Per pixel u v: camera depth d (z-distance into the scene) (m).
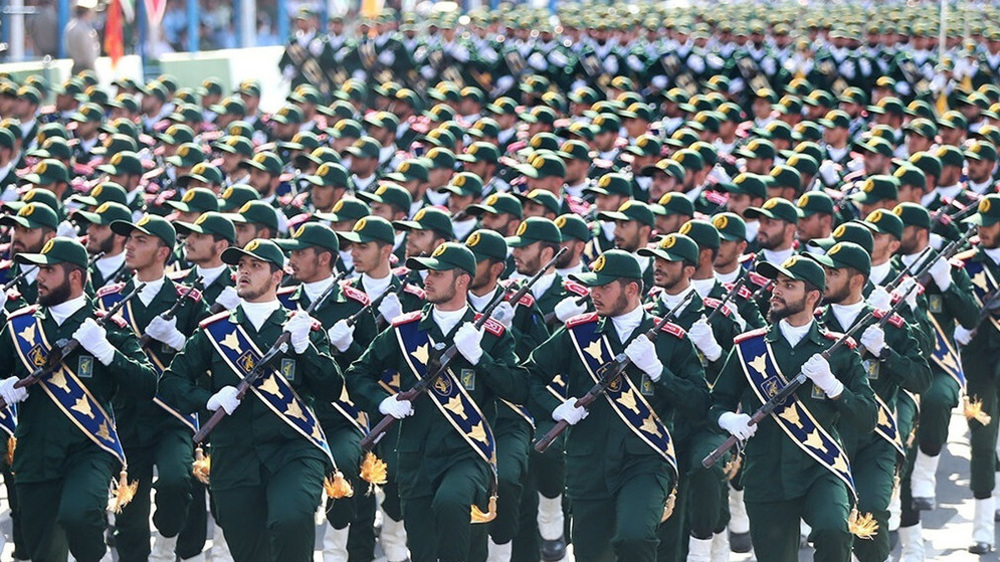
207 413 30.06
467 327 27.66
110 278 33.94
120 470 28.62
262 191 43.47
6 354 28.23
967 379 34.78
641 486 27.34
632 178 44.50
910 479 31.91
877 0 113.44
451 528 27.42
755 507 27.62
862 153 47.81
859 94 59.62
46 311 28.36
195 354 27.77
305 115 57.91
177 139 51.75
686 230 31.20
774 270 27.27
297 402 27.69
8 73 73.25
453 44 77.94
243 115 59.47
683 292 29.70
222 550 31.55
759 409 27.08
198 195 36.12
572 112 60.16
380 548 34.53
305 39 79.12
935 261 32.81
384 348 28.47
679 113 57.06
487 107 56.75
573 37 79.88
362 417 30.66
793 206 34.41
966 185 44.16
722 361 29.22
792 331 27.42
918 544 32.25
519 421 30.22
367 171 47.31
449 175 43.56
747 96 75.31
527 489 31.03
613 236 37.91
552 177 40.41
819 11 100.19
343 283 31.70
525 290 29.62
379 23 78.75
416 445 28.14
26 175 43.22
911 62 74.88
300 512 26.98
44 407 28.02
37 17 84.62
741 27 78.50
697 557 30.17
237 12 98.44
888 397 29.31
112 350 27.66
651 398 27.69
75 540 27.69
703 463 27.30
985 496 33.72
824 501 26.88
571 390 28.00
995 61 74.88
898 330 29.20
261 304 27.89
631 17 86.88
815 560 27.09
